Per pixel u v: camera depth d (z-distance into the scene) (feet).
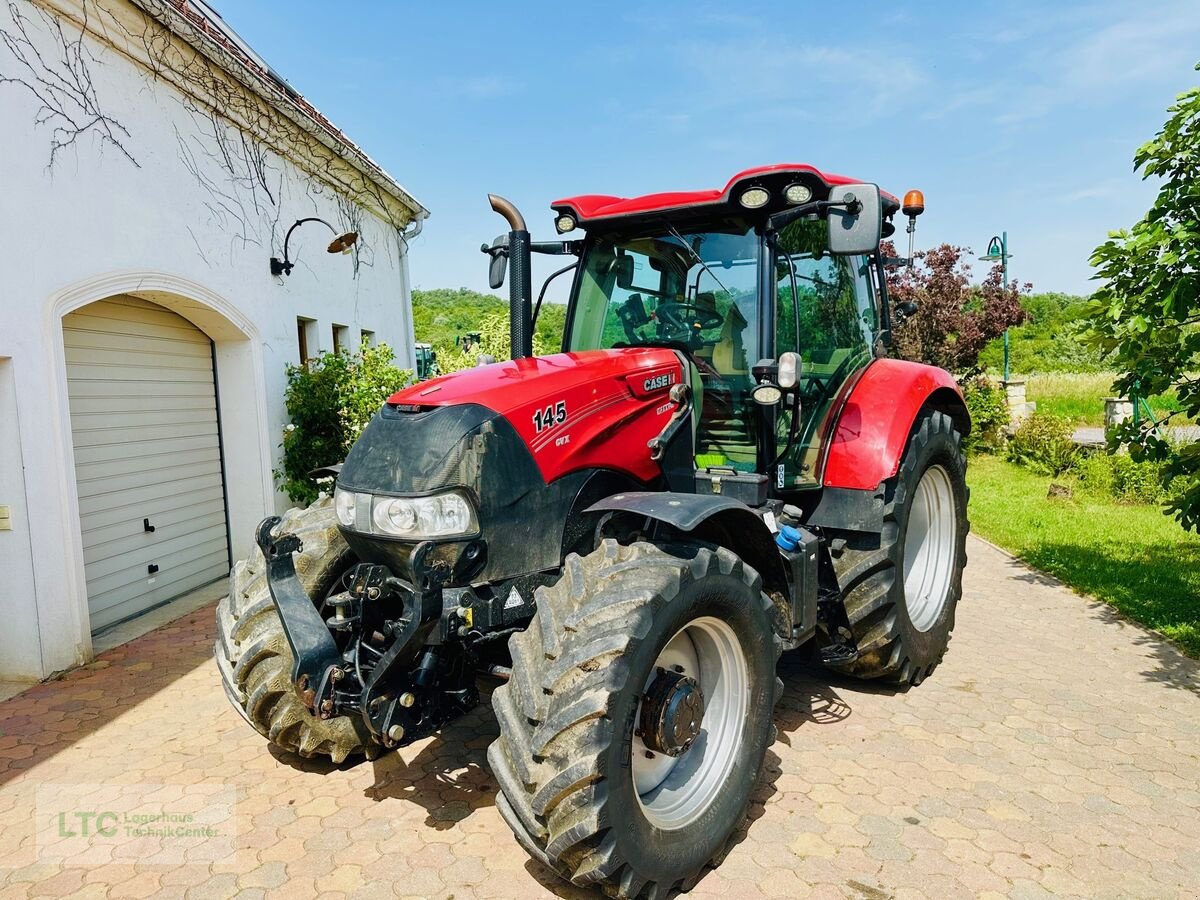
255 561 10.95
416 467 8.31
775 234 11.33
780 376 10.24
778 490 11.53
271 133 22.61
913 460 12.85
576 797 7.14
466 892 8.19
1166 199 13.74
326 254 27.07
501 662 10.19
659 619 7.64
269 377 22.74
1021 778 10.29
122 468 18.38
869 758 10.83
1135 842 8.90
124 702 13.50
